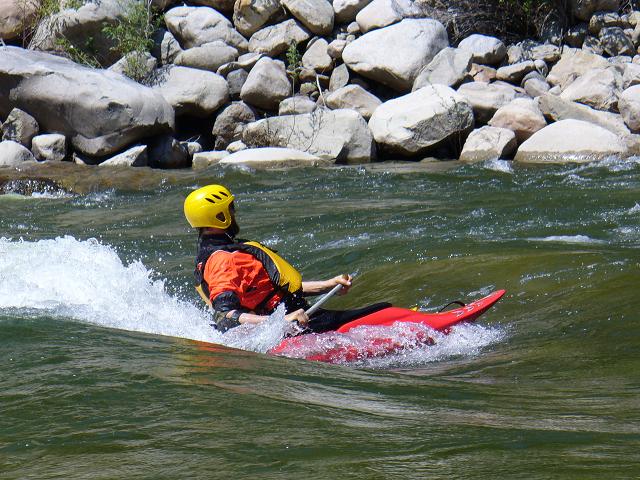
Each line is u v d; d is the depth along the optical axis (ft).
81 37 192.85
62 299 70.64
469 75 179.52
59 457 31.83
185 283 85.87
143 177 144.87
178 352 49.83
